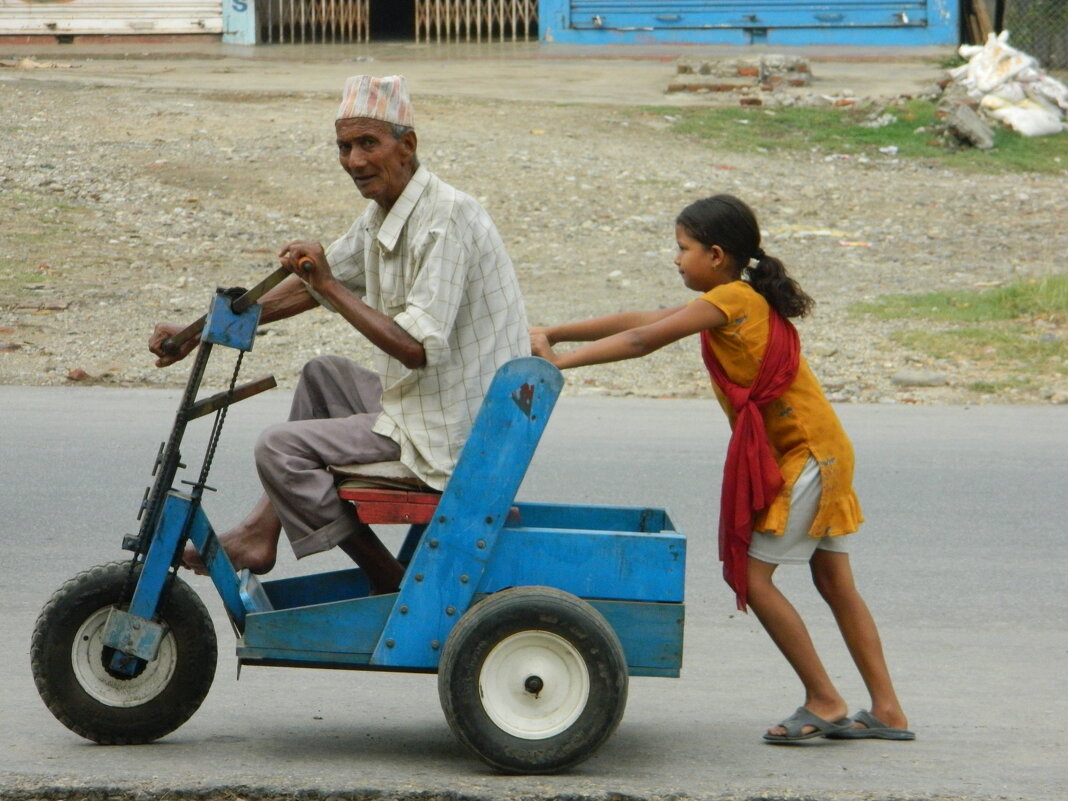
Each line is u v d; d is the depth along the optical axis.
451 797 6.35
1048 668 8.80
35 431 14.80
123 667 6.91
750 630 9.61
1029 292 21.91
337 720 7.73
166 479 6.85
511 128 35.38
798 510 7.21
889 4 49.44
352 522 6.97
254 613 6.80
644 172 31.62
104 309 20.89
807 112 38.59
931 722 7.79
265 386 6.89
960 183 32.44
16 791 6.34
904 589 10.40
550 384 6.68
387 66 46.91
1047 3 47.91
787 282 7.25
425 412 6.97
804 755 7.16
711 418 16.02
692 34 50.84
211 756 6.93
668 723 7.75
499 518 6.71
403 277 7.02
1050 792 6.56
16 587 10.02
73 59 47.19
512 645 6.56
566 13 51.41
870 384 17.78
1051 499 12.78
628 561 6.75
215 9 51.53
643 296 22.33
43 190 27.67
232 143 32.38
